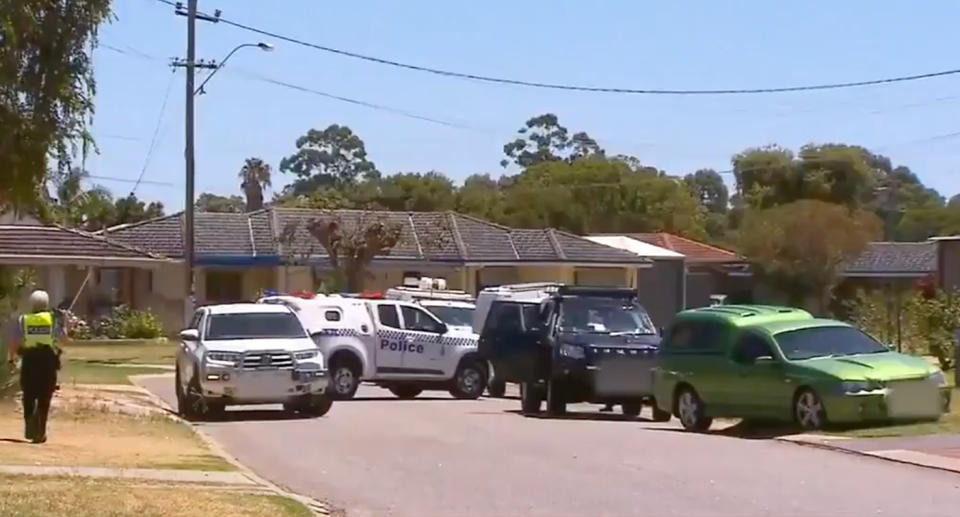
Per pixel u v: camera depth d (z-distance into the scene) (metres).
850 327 29.48
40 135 28.88
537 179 124.44
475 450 25.59
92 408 32.53
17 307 34.66
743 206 111.50
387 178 126.88
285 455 25.06
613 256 84.44
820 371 27.25
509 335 37.00
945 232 120.00
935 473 21.42
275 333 34.81
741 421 30.75
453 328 43.84
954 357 41.12
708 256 92.75
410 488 20.34
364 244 74.12
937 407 27.67
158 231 77.31
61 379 45.38
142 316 71.94
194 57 57.78
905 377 27.34
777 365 28.19
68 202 31.39
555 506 18.30
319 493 19.92
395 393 44.31
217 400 32.97
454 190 122.94
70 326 69.19
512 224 116.25
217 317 34.84
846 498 18.72
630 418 34.88
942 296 48.69
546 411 36.16
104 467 21.59
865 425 27.23
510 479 21.17
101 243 65.81
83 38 29.52
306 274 78.19
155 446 25.80
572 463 23.22
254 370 33.06
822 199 107.19
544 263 82.38
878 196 125.56
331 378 39.69
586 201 121.06
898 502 18.33
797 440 26.11
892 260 89.62
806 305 84.44
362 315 41.72
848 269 87.94
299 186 161.62
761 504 18.23
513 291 44.03
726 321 29.83
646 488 19.91
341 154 162.12
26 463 21.61
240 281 78.25
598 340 35.16
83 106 29.94
